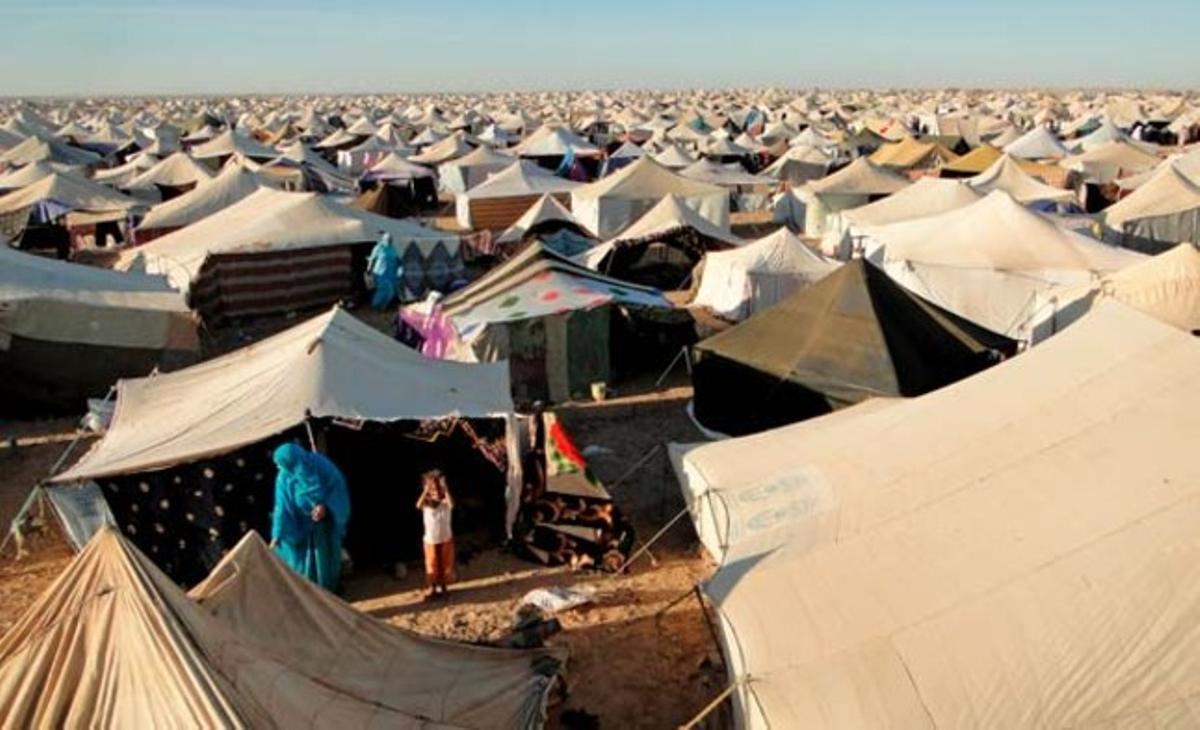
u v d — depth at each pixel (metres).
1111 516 6.23
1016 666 5.61
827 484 7.98
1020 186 27.31
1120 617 5.66
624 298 15.31
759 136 59.78
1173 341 7.28
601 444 13.57
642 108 114.88
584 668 8.36
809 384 12.52
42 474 12.58
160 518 9.75
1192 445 6.45
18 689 5.41
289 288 21.28
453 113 102.75
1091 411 7.15
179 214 25.72
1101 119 62.38
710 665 8.32
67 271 16.20
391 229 22.36
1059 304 15.76
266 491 9.98
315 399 10.07
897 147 43.66
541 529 10.34
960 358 12.84
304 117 80.50
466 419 10.50
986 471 7.21
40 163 32.91
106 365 14.99
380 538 10.42
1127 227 23.12
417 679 6.75
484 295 15.87
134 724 5.12
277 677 5.67
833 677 5.91
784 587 6.94
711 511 8.48
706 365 13.80
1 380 14.51
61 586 5.72
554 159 48.22
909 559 6.72
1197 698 5.29
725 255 20.30
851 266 13.64
